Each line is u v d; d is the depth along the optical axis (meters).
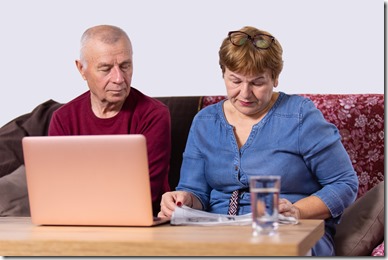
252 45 2.21
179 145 3.07
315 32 3.27
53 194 1.91
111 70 2.58
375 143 2.85
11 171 3.27
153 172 2.65
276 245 1.53
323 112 2.92
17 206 2.99
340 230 2.55
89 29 2.63
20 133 3.33
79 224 1.91
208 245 1.58
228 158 2.36
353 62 3.23
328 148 2.32
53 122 2.75
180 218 1.91
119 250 1.64
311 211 2.21
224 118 2.41
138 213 1.85
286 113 2.35
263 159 2.33
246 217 1.93
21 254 1.72
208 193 2.45
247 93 2.25
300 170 2.34
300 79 3.29
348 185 2.29
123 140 1.82
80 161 1.86
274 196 1.69
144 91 3.52
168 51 3.49
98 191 1.87
